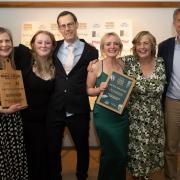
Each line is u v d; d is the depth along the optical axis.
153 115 2.53
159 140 2.60
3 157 2.19
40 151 2.54
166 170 2.89
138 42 2.48
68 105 2.60
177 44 2.65
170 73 2.65
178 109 2.73
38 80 2.41
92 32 3.72
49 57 2.54
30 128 2.47
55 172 2.73
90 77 2.56
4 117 2.18
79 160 2.81
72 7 3.74
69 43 2.63
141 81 2.49
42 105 2.50
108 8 3.72
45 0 3.74
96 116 2.54
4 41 2.18
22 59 2.44
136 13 3.73
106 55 2.54
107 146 2.54
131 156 2.60
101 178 2.61
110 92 2.47
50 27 3.71
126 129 2.54
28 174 2.46
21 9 3.79
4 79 2.16
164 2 3.66
